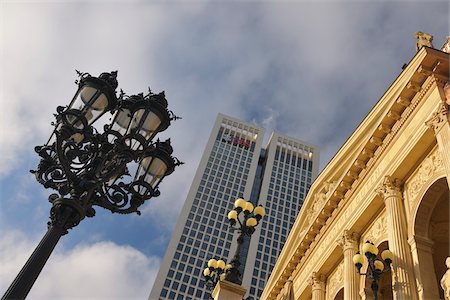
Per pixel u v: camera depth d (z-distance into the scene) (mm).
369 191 27562
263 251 125938
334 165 34781
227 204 134500
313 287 31969
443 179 21594
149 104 12836
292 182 149500
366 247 20734
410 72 25109
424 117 23547
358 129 31500
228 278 16828
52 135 12789
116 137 12914
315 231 34469
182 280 112875
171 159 13148
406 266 20703
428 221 22438
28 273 8758
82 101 12125
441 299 22781
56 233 9836
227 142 155000
